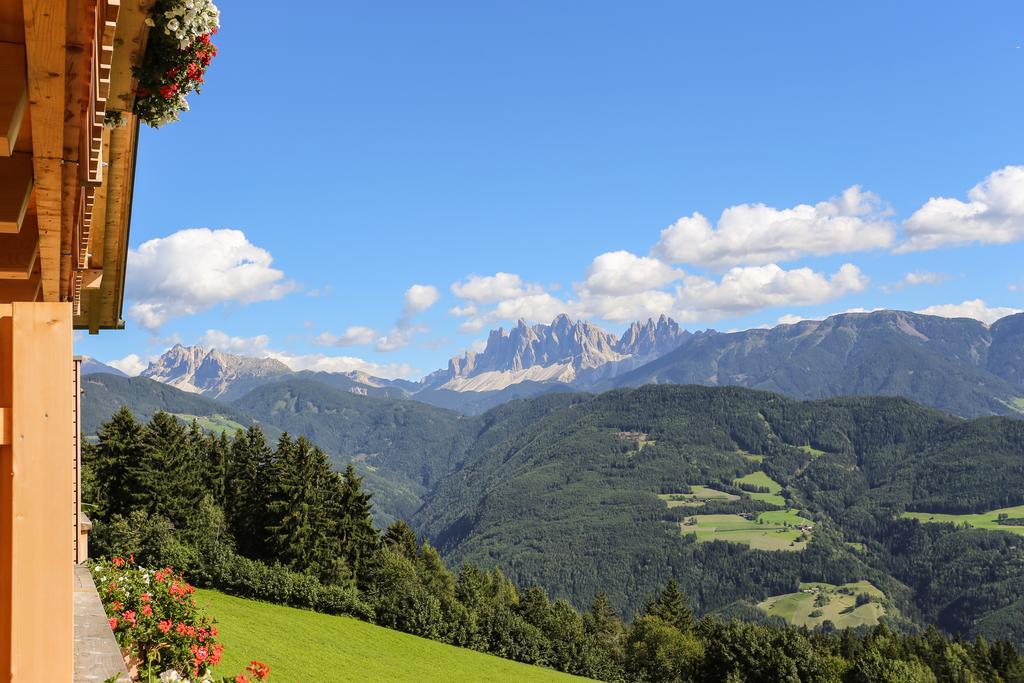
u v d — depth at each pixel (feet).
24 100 7.69
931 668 319.27
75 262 15.20
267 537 226.38
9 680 6.16
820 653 280.72
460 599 261.44
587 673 250.16
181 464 216.13
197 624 27.30
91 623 17.97
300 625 185.16
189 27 18.70
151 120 20.24
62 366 6.32
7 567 6.30
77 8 6.66
